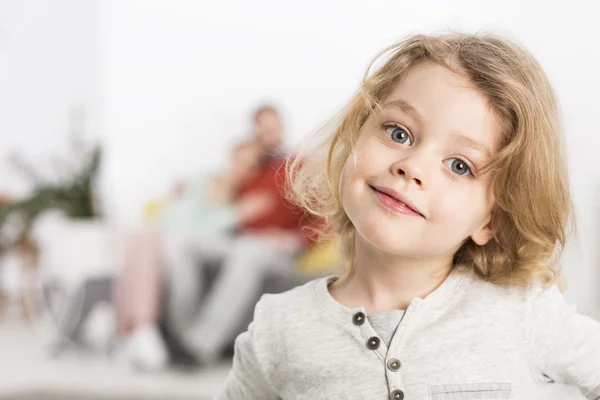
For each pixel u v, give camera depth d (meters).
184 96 4.63
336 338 0.79
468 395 0.74
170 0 4.63
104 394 2.63
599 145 3.40
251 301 3.02
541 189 0.78
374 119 0.76
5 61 5.43
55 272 3.83
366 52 4.32
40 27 5.39
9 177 5.40
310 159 0.92
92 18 5.28
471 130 0.73
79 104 5.30
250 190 3.55
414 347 0.76
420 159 0.73
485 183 0.75
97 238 3.57
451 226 0.74
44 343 3.68
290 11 4.46
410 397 0.74
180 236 3.12
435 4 4.06
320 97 4.42
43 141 5.37
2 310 4.63
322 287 0.83
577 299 3.20
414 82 0.75
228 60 4.57
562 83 3.50
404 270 0.79
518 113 0.75
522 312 0.78
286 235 3.36
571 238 0.88
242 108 4.56
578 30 3.51
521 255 0.80
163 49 4.65
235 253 3.05
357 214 0.75
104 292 3.52
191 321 3.05
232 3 4.55
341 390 0.76
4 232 4.52
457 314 0.77
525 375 0.76
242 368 0.86
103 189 4.63
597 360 0.79
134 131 4.67
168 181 4.62
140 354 2.97
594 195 3.29
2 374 2.93
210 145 4.60
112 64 4.70
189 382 2.76
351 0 4.34
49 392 2.67
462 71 0.75
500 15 3.73
